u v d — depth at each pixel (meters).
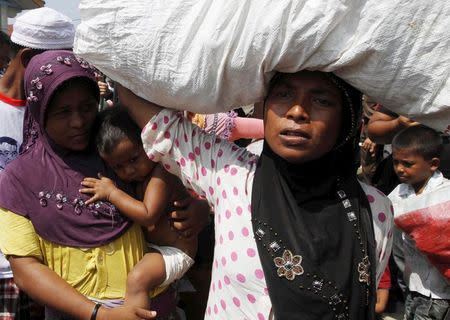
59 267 1.74
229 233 1.56
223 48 1.40
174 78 1.46
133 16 1.45
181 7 1.42
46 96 1.69
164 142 1.62
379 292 3.25
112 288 1.76
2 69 4.39
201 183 1.64
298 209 1.49
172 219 1.82
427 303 2.96
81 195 1.74
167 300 1.90
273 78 1.48
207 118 2.98
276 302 1.46
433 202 2.73
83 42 1.54
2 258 2.30
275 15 1.33
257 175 1.56
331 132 1.47
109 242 1.75
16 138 2.62
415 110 1.42
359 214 1.54
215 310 1.61
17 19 2.57
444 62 1.33
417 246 2.76
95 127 1.82
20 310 2.36
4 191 1.75
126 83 1.58
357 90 1.51
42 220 1.72
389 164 3.57
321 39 1.33
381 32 1.31
